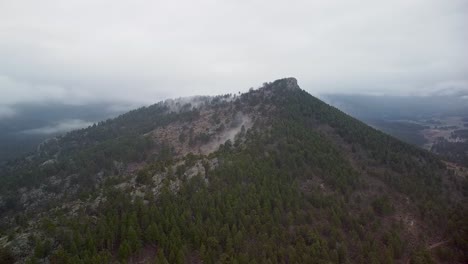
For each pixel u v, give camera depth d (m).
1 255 89.62
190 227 97.38
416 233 120.38
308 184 132.75
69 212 113.06
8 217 197.00
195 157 148.25
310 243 101.12
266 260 89.94
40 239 95.12
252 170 128.25
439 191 147.88
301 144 155.62
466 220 124.50
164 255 89.81
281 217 108.56
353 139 179.25
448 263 107.44
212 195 112.25
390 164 162.00
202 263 89.00
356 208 126.06
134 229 95.50
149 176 128.38
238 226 101.44
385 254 100.88
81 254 87.25
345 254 99.19
